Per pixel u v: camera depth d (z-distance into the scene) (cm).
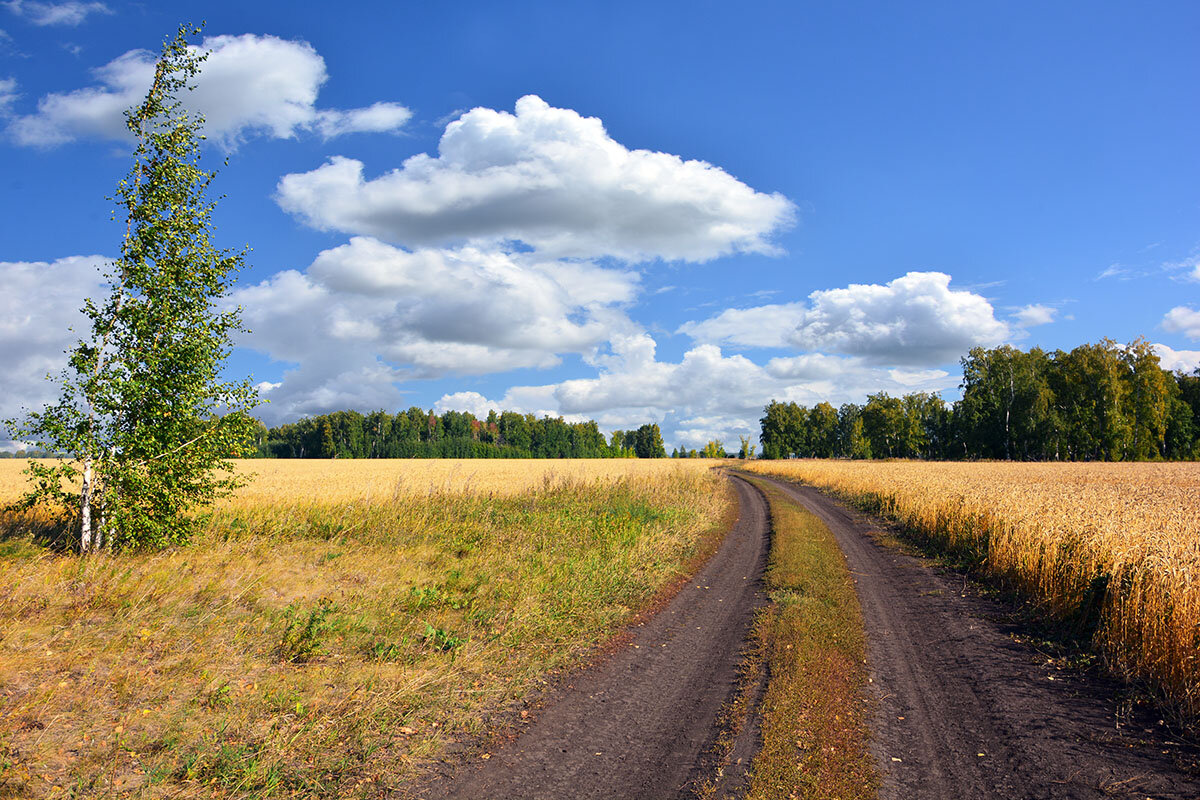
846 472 4312
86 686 549
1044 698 634
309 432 11869
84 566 868
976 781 466
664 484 2695
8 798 385
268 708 538
